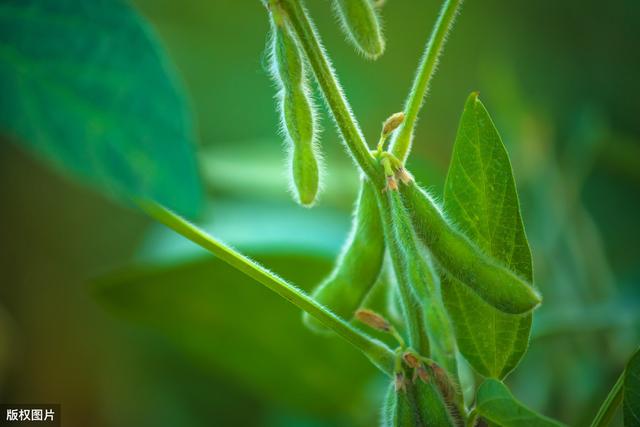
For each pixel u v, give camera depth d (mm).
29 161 886
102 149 381
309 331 582
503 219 422
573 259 632
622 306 593
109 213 908
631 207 860
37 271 886
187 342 600
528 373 603
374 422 605
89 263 895
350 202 738
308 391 609
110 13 385
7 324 826
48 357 863
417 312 420
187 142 381
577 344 590
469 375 486
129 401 834
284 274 588
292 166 416
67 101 383
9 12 383
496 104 714
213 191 769
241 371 611
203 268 564
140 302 577
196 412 802
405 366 415
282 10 407
